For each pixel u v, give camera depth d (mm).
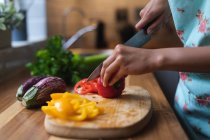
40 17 1970
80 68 1035
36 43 1451
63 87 761
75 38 1602
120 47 655
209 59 607
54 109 588
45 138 561
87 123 567
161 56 621
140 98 744
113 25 2230
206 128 754
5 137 565
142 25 819
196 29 754
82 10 2232
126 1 2199
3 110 713
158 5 824
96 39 2176
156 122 649
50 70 971
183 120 835
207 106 751
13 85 988
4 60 1077
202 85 741
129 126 560
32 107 721
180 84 894
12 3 1080
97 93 788
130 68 635
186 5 762
